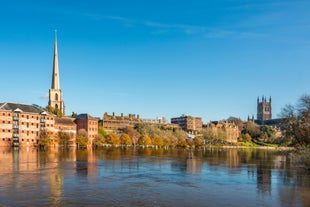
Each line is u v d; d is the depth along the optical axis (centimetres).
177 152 18112
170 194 4938
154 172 7450
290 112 11188
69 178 6206
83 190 5072
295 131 10719
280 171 7925
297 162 8950
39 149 17800
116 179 6259
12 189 5041
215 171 7838
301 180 6400
